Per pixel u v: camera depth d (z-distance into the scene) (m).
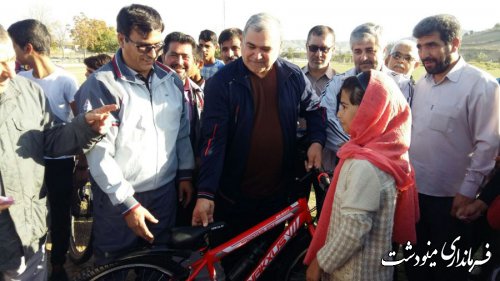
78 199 3.59
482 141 2.47
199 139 2.86
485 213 2.66
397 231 2.04
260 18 2.43
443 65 2.53
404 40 3.88
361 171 1.79
